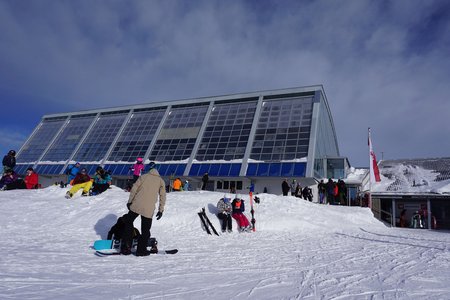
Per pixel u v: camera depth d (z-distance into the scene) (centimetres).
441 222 2848
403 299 405
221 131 3484
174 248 795
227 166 3119
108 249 670
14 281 409
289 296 407
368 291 441
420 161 3897
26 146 4534
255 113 3481
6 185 1584
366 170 3631
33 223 996
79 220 1070
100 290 393
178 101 4028
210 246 869
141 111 4209
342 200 2484
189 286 435
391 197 2984
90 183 1437
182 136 3619
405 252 862
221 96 3841
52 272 468
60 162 3975
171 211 1288
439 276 552
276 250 841
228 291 420
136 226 1089
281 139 3159
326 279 509
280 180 2992
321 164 3272
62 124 4606
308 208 1764
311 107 3338
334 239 1170
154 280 457
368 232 1513
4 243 697
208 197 1591
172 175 3105
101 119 4388
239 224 1316
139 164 1698
